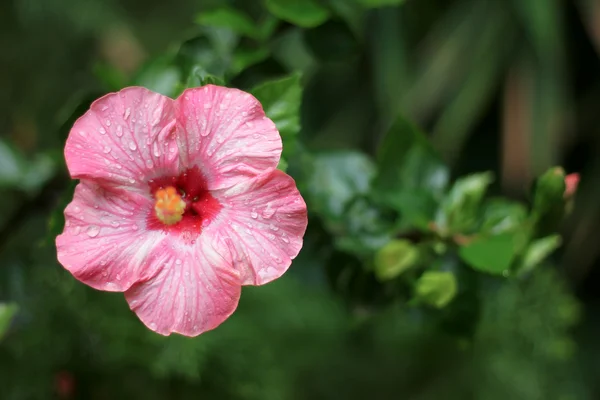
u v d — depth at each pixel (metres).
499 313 1.05
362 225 0.89
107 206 0.78
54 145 1.31
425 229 0.87
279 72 0.89
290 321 1.09
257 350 1.02
